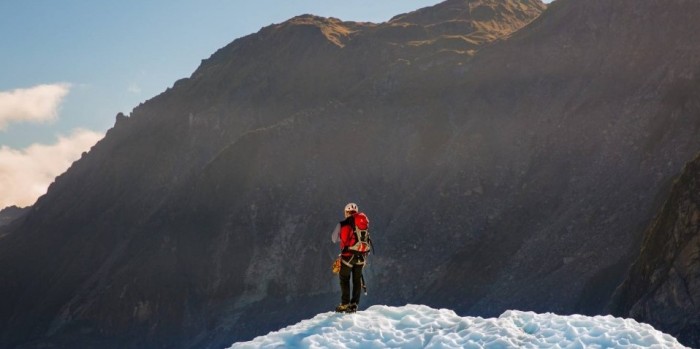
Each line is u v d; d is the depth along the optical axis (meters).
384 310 14.49
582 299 86.00
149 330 122.25
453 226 113.00
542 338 12.36
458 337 12.62
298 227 125.44
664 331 61.88
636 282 70.25
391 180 127.56
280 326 112.88
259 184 133.88
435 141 129.88
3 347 133.00
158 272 128.50
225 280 124.00
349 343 12.88
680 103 109.50
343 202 126.44
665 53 119.88
